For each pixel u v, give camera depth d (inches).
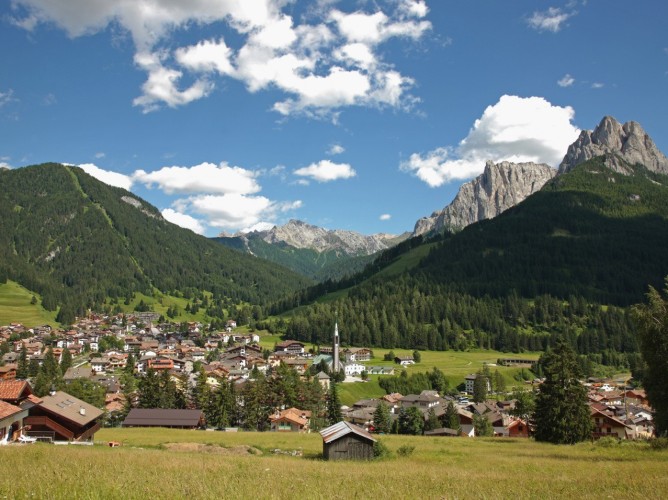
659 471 1425.9
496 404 6190.9
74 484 913.5
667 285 2210.9
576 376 2847.0
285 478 1209.4
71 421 2423.7
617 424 3713.1
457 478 1309.1
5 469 1128.2
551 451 2293.3
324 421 4835.1
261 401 4726.9
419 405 5925.2
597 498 968.9
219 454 2031.3
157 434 3105.3
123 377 6939.0
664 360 2023.9
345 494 992.9
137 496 838.5
